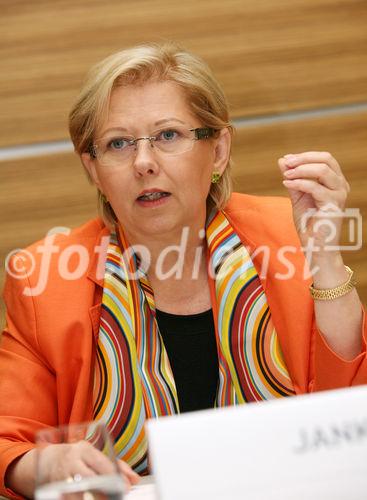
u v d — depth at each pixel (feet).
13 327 16.88
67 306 16.62
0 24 25.00
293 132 26.71
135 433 16.21
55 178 25.77
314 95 26.71
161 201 15.84
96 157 16.10
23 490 13.89
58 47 25.31
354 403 9.67
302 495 9.39
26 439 15.56
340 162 26.96
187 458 9.36
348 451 9.52
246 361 16.75
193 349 17.12
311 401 9.64
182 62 15.99
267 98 26.48
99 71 15.84
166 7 25.68
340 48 26.61
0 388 16.12
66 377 16.24
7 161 25.52
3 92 25.27
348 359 14.97
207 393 16.93
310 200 15.37
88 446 10.54
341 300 14.83
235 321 16.92
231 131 17.29
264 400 16.57
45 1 25.12
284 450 9.48
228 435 9.46
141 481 12.73
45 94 25.44
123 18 25.52
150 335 16.87
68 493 9.84
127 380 16.46
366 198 27.09
